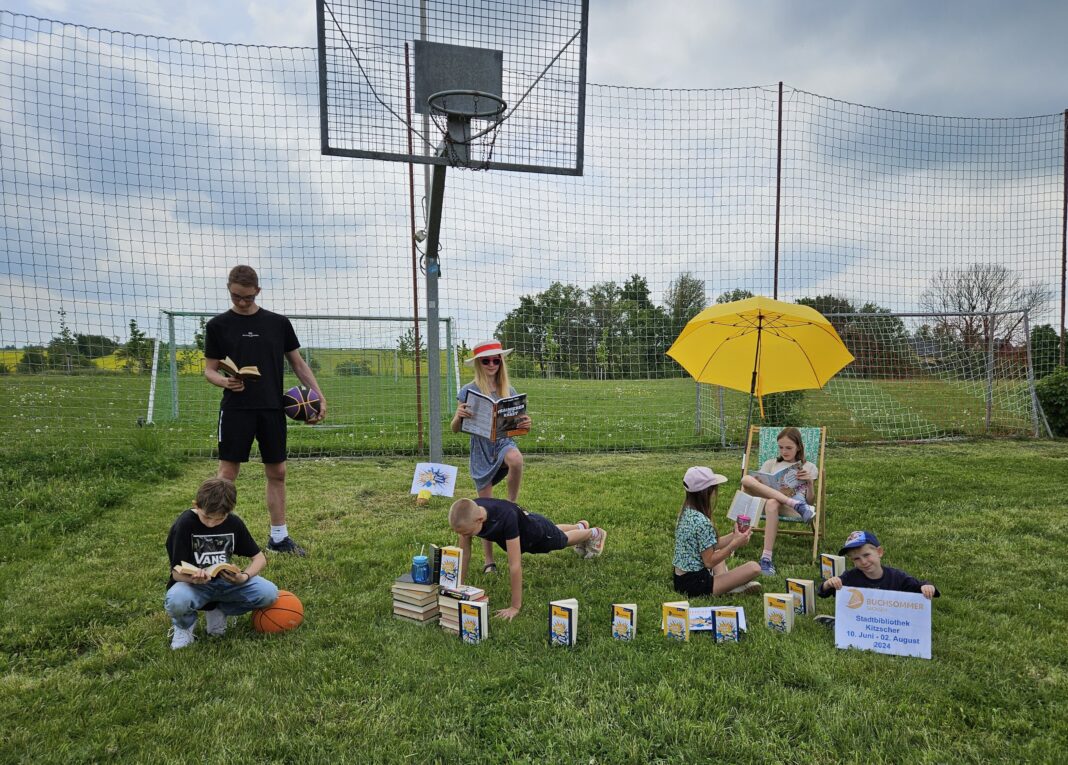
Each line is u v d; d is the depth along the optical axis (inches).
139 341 435.8
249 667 133.6
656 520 244.1
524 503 267.7
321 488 295.3
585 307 475.8
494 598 172.6
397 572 189.3
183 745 108.0
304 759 104.8
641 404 669.9
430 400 277.0
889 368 519.8
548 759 103.1
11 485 267.4
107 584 175.9
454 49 222.4
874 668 132.2
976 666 133.8
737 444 427.8
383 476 322.0
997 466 346.6
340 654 139.2
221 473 199.5
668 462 370.3
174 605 139.2
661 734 109.1
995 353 495.5
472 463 195.3
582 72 237.0
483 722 114.4
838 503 270.5
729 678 128.0
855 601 145.1
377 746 106.7
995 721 113.1
